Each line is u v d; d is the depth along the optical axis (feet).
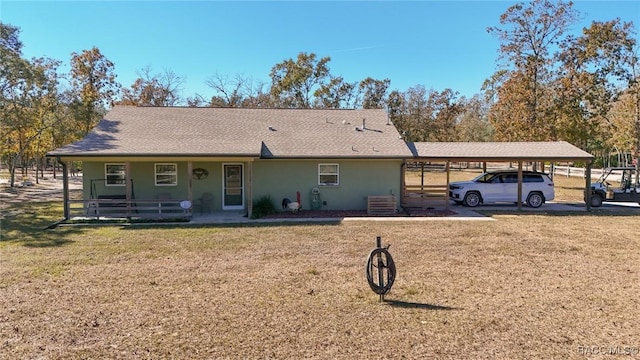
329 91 164.76
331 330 17.76
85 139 52.16
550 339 16.94
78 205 66.13
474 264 28.94
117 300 21.48
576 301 21.40
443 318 19.08
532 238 38.29
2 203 67.41
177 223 46.44
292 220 48.29
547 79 95.50
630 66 89.66
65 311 19.94
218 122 61.87
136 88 135.95
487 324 18.42
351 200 57.06
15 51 77.87
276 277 25.71
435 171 160.15
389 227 43.98
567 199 72.38
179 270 27.30
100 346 16.25
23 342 16.61
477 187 60.70
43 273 26.50
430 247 34.40
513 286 23.93
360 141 58.75
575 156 55.47
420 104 173.78
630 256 31.42
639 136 90.53
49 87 91.66
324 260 30.09
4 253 32.09
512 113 98.94
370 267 21.67
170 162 54.39
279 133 59.72
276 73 161.79
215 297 21.95
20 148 102.53
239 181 56.49
